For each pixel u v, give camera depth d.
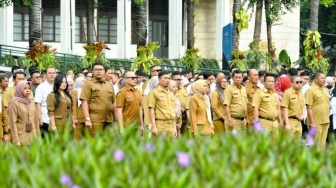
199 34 72.44
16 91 21.44
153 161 10.76
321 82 25.75
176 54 66.62
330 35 82.25
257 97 24.92
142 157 11.06
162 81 23.50
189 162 10.60
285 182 10.25
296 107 25.20
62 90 22.66
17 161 11.79
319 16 84.44
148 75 35.19
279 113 25.33
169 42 66.81
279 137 12.72
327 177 10.77
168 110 23.48
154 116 23.44
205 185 9.77
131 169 10.32
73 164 10.86
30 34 43.44
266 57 49.16
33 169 10.66
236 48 49.56
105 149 11.76
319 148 12.98
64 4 59.78
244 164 10.88
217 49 69.00
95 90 22.59
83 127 23.31
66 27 59.94
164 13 71.69
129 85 23.39
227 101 25.27
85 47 42.09
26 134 21.39
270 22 56.91
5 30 59.19
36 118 21.70
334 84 31.50
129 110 23.33
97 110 22.64
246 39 71.94
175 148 11.84
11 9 59.28
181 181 9.68
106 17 68.38
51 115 22.45
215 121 25.86
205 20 72.44
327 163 11.49
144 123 23.56
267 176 10.27
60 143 12.71
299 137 25.50
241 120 25.44
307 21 82.38
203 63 65.50
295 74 27.72
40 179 10.10
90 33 58.78
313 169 11.00
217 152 11.72
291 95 25.16
